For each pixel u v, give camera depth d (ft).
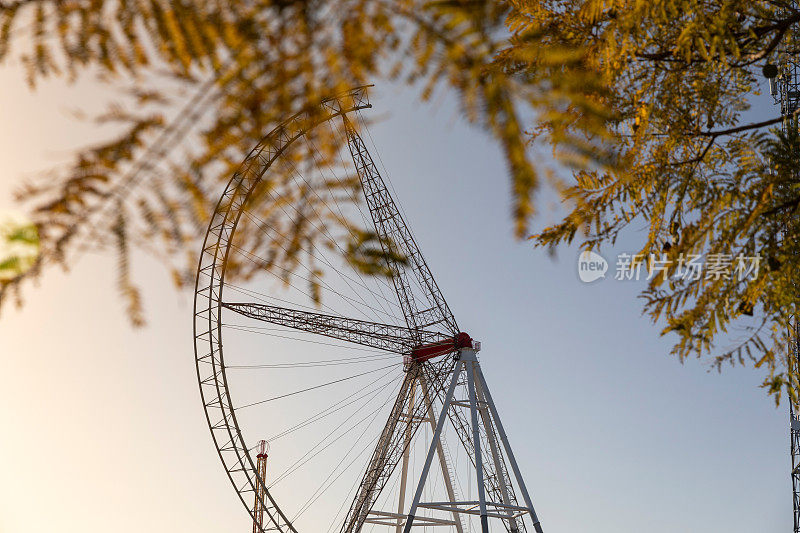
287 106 13.02
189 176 12.08
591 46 30.25
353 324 188.34
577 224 31.76
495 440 196.34
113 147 11.49
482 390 199.41
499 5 11.89
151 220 11.71
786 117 34.42
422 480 185.68
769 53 32.86
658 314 32.19
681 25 32.89
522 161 10.96
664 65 34.47
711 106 35.37
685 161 34.63
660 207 33.76
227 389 164.25
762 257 31.37
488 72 11.71
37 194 11.17
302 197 14.85
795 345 31.86
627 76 33.88
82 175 11.32
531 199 10.80
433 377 197.57
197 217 12.12
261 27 12.64
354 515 185.47
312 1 12.55
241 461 166.91
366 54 12.39
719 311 31.32
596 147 11.62
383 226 193.26
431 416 198.18
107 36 12.46
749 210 32.55
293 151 14.23
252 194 14.10
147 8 12.47
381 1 12.17
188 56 12.59
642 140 33.96
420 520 182.91
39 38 12.37
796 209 31.55
